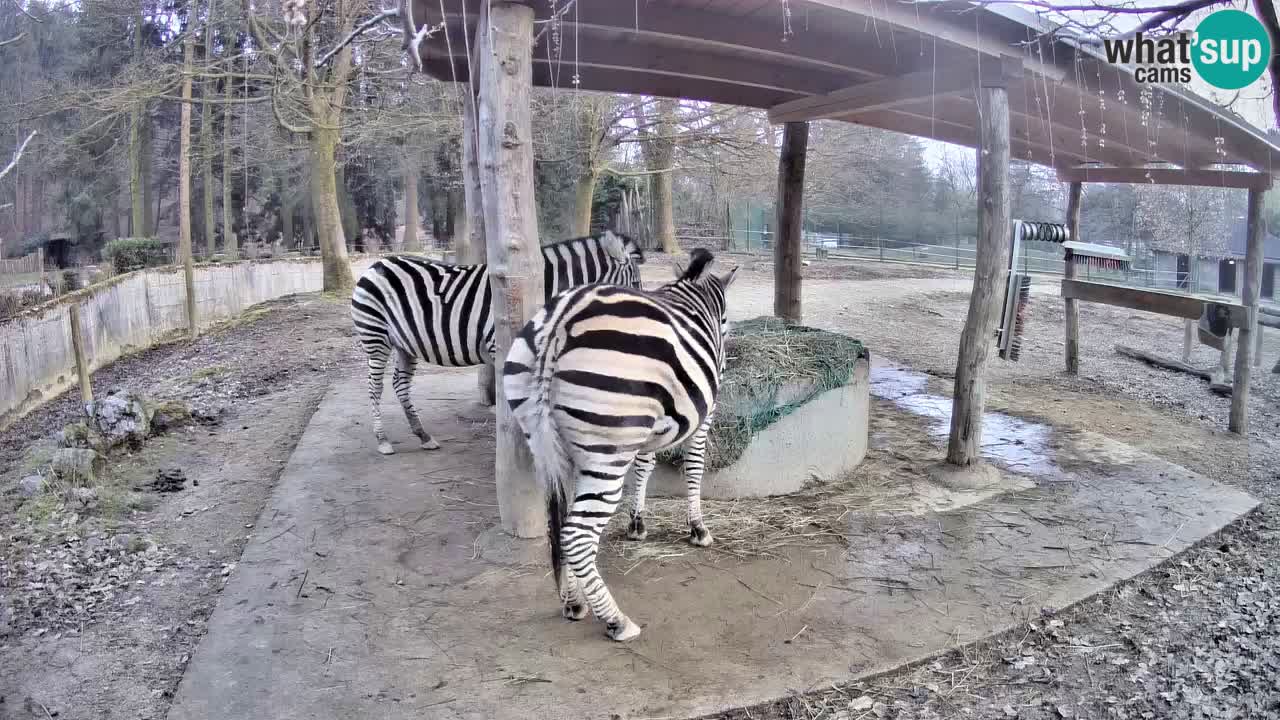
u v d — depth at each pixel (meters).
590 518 3.29
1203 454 6.75
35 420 8.50
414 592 3.96
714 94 7.70
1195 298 7.98
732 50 5.89
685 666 3.33
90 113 15.72
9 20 15.34
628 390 3.21
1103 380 9.67
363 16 12.20
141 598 4.09
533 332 3.30
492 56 4.04
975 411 5.68
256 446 6.66
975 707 3.19
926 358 10.65
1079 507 5.21
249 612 3.75
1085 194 23.52
